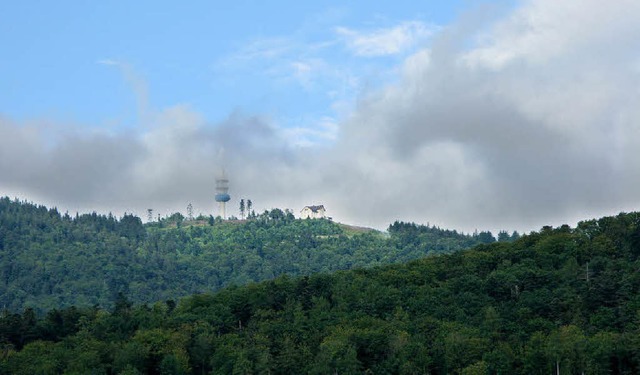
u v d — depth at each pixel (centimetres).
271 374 19488
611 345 18138
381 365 19162
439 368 19012
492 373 18175
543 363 18238
